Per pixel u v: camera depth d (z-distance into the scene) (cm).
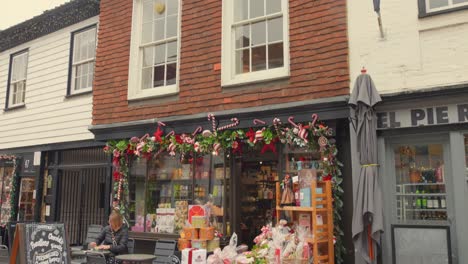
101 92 913
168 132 803
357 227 545
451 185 554
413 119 571
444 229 530
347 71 636
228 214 740
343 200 635
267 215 747
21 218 1180
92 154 1059
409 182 584
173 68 845
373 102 562
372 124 566
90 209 1050
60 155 1136
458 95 544
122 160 874
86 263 683
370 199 534
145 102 847
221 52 766
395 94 577
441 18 574
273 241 570
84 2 1088
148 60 884
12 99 1295
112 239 705
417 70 581
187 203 790
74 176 1105
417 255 542
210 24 790
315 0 683
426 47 581
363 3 637
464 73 551
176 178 813
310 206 603
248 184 777
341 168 642
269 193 749
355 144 592
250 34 766
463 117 539
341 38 648
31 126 1195
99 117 906
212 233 720
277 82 700
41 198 1138
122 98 877
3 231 1184
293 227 644
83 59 1115
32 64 1235
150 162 850
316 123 653
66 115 1108
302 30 688
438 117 556
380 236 554
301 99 670
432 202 565
